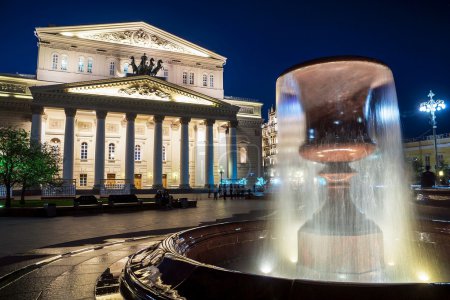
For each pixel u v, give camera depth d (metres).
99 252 6.20
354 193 4.95
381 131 5.18
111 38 56.19
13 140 26.34
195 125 60.03
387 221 9.69
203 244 5.20
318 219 4.81
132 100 48.97
